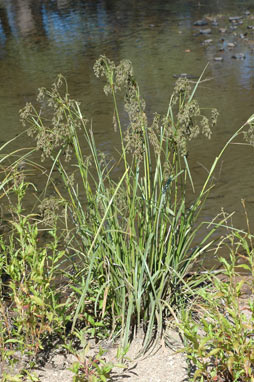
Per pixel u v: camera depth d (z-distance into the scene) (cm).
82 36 1476
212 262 406
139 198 320
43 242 441
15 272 303
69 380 282
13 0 2395
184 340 299
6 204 518
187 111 307
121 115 783
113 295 317
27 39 1506
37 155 654
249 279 374
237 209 489
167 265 310
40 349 304
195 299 331
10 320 326
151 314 304
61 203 338
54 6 2138
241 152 623
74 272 375
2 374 284
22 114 326
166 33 1409
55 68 1127
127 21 1666
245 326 263
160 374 284
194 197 516
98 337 316
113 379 283
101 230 320
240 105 792
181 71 1013
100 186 338
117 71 317
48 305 289
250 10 1662
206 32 1359
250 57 1080
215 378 259
